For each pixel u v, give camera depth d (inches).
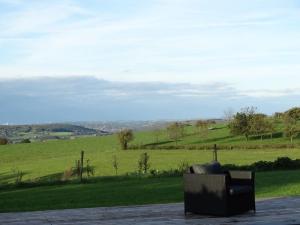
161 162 1440.7
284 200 383.2
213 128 2450.8
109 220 305.9
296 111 2055.9
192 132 2369.6
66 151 2034.9
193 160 1465.3
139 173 913.5
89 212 343.0
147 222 295.0
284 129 2059.5
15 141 2496.3
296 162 932.6
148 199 504.4
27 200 561.3
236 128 2145.7
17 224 299.4
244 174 326.0
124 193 588.1
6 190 767.1
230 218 302.7
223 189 307.0
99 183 796.0
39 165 1592.0
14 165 1648.6
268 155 1507.1
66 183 821.2
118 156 1662.2
